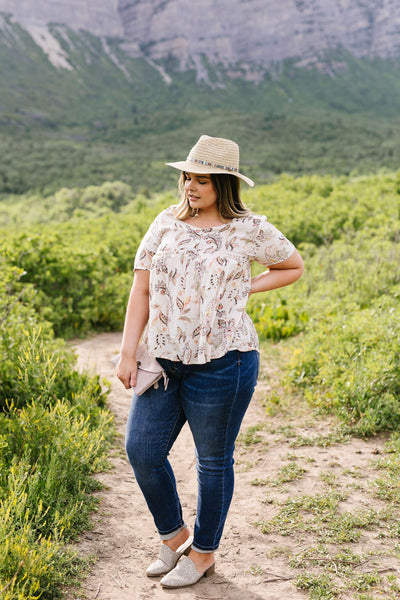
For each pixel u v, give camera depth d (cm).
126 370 227
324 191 2312
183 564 240
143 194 8206
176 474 360
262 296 845
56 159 13275
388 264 812
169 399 227
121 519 295
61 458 311
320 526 281
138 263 229
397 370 433
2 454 308
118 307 822
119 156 13850
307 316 698
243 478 343
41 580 231
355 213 1528
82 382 452
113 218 2395
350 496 310
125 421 443
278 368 559
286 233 1439
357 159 11350
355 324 502
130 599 230
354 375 433
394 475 329
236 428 228
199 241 221
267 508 304
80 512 292
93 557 256
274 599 231
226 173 218
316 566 251
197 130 16850
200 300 216
